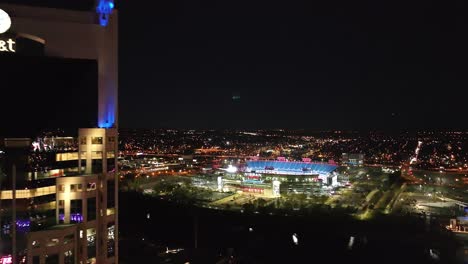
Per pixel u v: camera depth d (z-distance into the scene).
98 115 174.75
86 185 159.38
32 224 148.25
